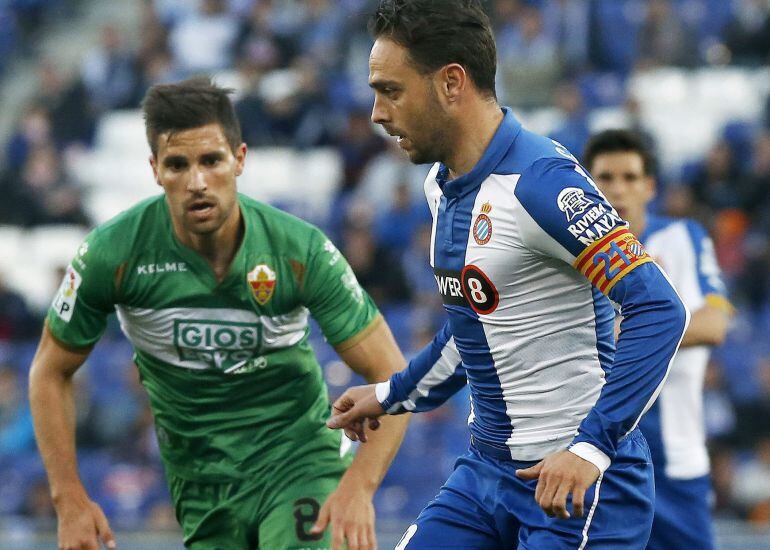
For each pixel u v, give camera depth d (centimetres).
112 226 1593
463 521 1436
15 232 5366
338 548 1527
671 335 1238
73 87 5916
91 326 1620
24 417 4019
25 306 4516
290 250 1597
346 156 4947
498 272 1327
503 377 1375
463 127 1341
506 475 1405
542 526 1368
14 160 5725
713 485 3500
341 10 5875
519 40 5603
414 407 1491
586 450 1234
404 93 1329
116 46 6094
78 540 1596
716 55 5588
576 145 4891
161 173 1538
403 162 4809
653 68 5547
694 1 5725
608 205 1282
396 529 3105
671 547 2092
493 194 1320
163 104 1524
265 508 1669
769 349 3991
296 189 5278
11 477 3897
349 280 1627
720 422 3666
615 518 1353
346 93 5488
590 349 1345
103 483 3728
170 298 1593
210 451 1673
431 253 1415
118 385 4016
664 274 1266
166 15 6266
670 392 2088
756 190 4581
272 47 5822
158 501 3688
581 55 5559
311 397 1691
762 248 4328
